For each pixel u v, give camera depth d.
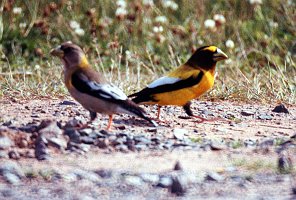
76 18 22.47
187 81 14.38
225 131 13.95
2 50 21.34
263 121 15.09
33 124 13.44
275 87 18.17
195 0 23.55
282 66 20.86
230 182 10.60
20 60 20.61
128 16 22.03
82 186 10.31
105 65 20.58
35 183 10.38
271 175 10.96
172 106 16.17
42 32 21.59
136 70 20.48
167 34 22.17
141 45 21.80
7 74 18.38
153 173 10.90
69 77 13.45
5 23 22.09
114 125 13.93
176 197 9.95
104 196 9.93
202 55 14.58
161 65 20.80
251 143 12.89
